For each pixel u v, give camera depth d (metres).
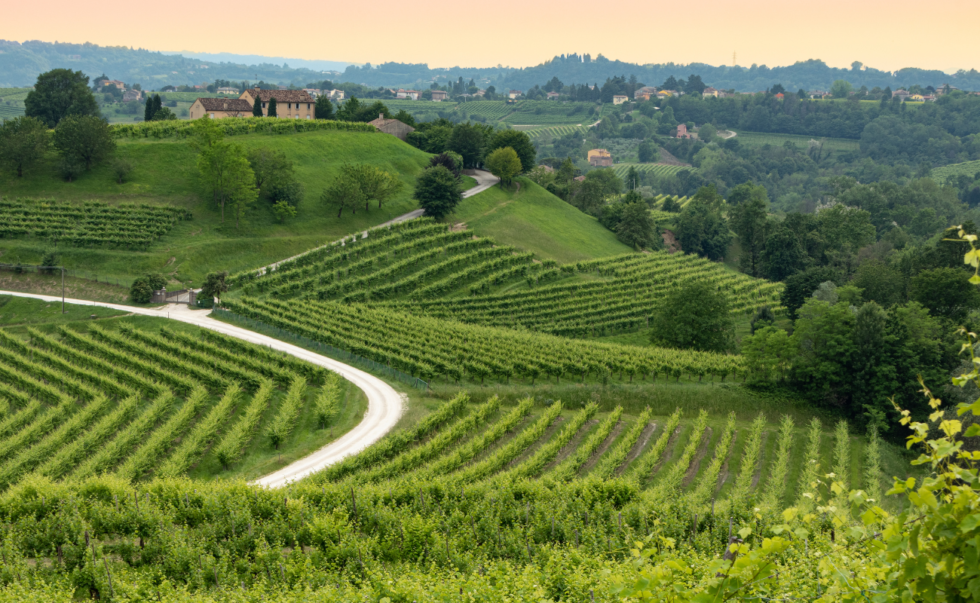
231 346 77.50
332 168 143.00
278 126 150.12
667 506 40.72
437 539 36.16
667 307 92.81
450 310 100.25
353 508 39.91
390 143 163.00
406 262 110.12
